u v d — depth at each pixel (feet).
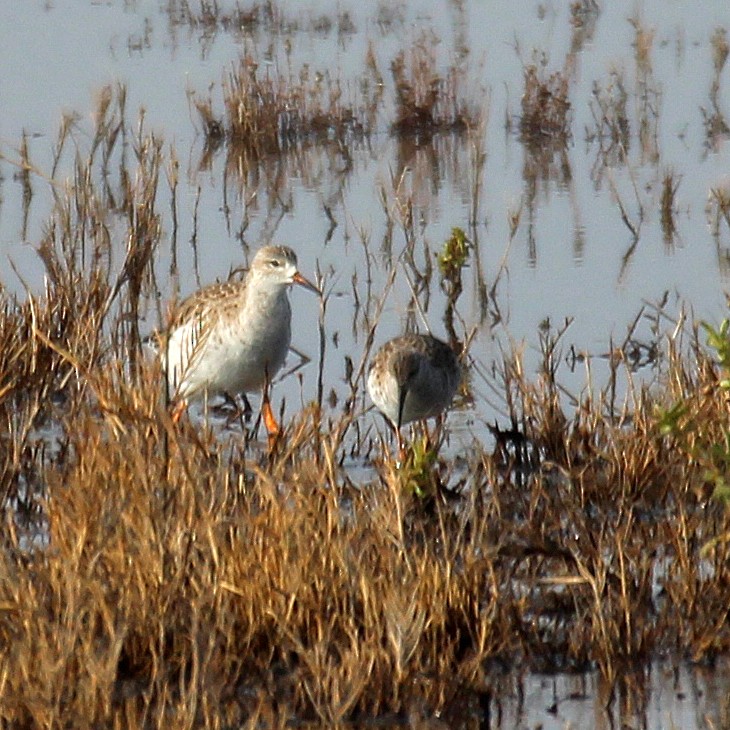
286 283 41.01
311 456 34.50
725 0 93.61
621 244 57.77
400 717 27.50
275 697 27.81
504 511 36.45
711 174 65.82
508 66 81.10
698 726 27.32
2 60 80.59
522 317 50.83
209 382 41.32
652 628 29.78
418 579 29.22
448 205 62.80
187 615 28.66
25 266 53.88
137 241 50.62
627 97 74.90
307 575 29.04
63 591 28.37
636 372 45.65
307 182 66.39
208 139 71.31
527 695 28.40
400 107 74.54
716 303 50.83
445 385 40.09
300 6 95.14
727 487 29.71
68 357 34.32
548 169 67.82
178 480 30.91
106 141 65.46
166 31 88.94
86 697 26.40
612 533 33.35
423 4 95.76
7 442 38.17
